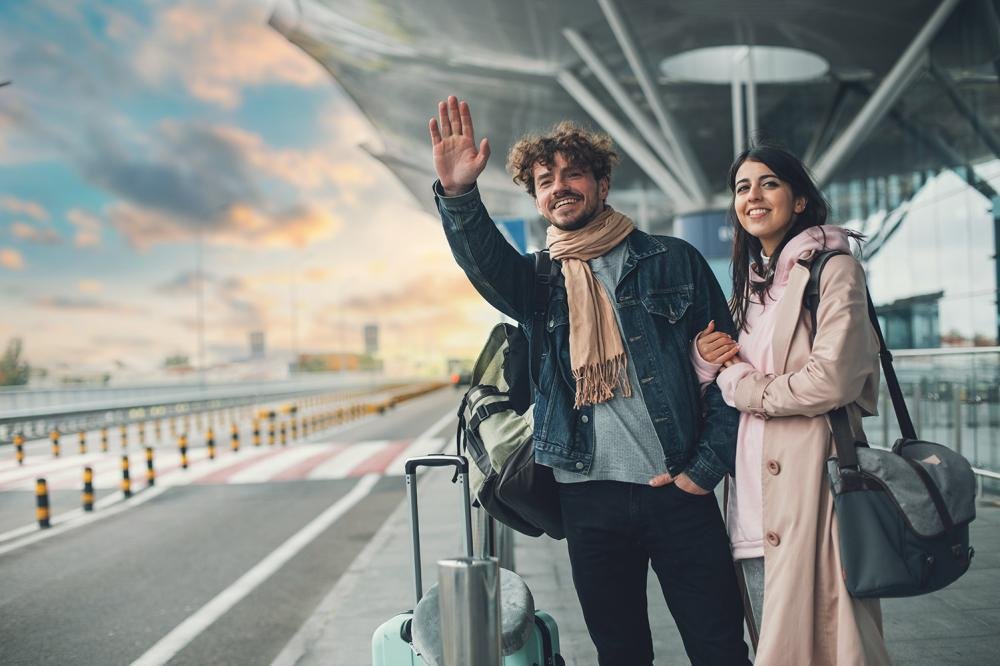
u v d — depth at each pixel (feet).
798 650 7.49
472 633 6.38
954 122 62.49
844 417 7.57
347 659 14.80
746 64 76.33
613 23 65.82
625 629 8.83
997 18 53.88
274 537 27.37
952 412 26.61
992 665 12.21
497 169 127.85
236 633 17.30
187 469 46.91
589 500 8.49
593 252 8.68
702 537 8.32
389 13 80.59
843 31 68.33
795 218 8.66
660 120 74.59
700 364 8.42
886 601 15.84
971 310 59.16
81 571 23.50
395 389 230.07
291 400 166.71
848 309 7.48
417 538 8.96
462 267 8.85
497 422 9.04
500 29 76.54
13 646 16.92
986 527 22.18
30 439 73.05
